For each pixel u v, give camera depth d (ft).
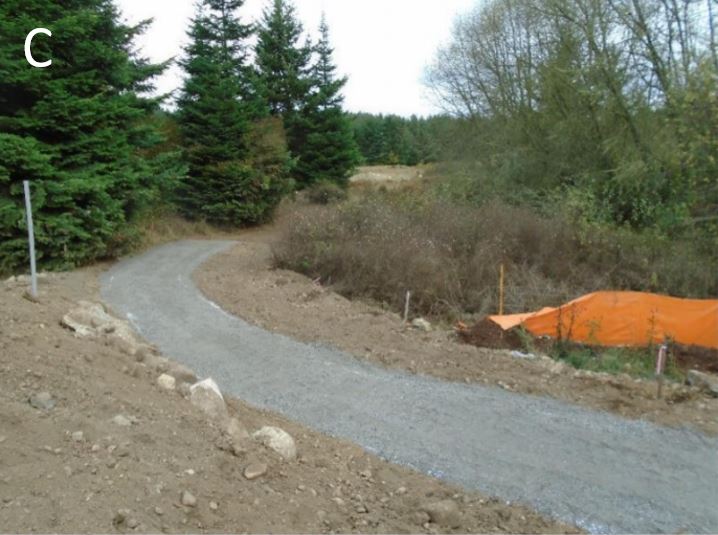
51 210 42.09
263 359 23.03
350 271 38.29
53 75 42.86
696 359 26.89
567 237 44.32
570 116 62.80
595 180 56.49
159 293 34.73
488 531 11.44
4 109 41.60
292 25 108.47
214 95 74.79
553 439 16.40
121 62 47.34
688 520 12.46
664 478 14.34
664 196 50.39
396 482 13.30
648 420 17.92
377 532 10.60
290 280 38.14
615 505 12.95
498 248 42.29
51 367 12.61
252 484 10.94
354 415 17.67
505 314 35.01
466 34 85.15
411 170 155.84
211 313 29.94
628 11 52.75
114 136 46.75
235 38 86.07
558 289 38.37
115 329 19.07
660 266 40.24
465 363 22.76
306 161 107.34
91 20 42.98
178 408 13.00
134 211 52.95
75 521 8.16
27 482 8.73
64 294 30.04
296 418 17.26
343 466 13.69
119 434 10.83
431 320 34.50
